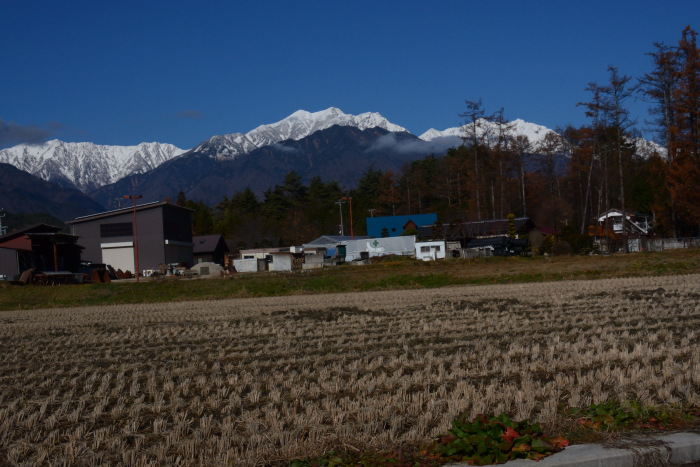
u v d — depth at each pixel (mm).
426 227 64875
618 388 7676
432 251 48594
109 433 7023
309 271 40469
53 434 6938
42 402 8805
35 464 6023
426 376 9180
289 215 95750
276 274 39719
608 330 13320
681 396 7445
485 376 9203
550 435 6188
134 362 12336
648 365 8984
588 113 48438
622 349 10633
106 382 10000
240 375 10375
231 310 23422
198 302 29906
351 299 25906
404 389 8273
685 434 5996
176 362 11945
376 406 7438
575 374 8992
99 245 59594
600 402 7059
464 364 10305
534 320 15875
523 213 70812
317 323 17484
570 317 16031
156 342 15180
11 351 14633
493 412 6957
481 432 5762
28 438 6938
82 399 8812
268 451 6008
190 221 67062
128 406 8547
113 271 56156
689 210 45000
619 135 48719
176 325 18969
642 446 5648
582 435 6152
